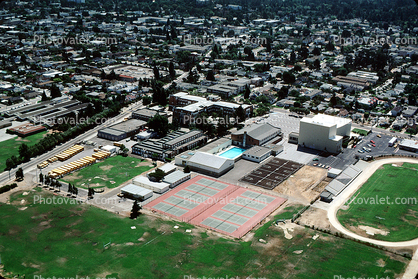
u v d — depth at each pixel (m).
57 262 153.88
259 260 156.25
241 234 175.62
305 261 155.38
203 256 158.50
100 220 182.75
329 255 159.00
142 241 167.62
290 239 170.12
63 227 176.38
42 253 159.25
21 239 167.75
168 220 185.12
